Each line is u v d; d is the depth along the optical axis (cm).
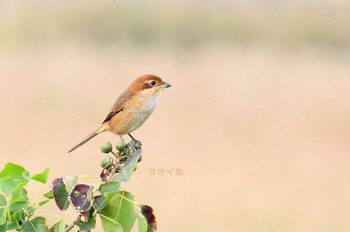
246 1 2895
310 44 2794
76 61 2320
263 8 2895
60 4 2789
